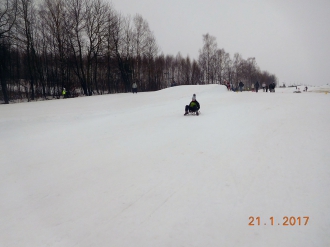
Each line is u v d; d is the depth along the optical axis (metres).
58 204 4.45
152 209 4.12
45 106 19.34
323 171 5.01
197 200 4.30
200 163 5.93
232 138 7.77
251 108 13.57
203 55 62.69
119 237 3.49
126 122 12.19
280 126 8.76
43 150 7.90
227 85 37.09
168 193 4.61
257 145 6.90
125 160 6.51
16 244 3.44
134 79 46.72
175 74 73.31
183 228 3.61
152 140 8.31
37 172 6.03
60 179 5.54
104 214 4.05
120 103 20.61
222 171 5.40
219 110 13.91
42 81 35.28
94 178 5.48
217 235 3.43
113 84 50.94
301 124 8.77
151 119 12.62
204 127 9.66
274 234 3.40
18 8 28.75
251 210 3.95
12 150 8.05
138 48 45.56
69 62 35.44
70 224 3.84
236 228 3.55
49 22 32.75
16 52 37.91
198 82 68.00
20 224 3.92
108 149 7.60
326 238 3.27
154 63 54.44
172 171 5.58
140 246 3.29
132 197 4.54
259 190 4.51
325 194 4.21
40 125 12.20
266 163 5.65
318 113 10.56
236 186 4.71
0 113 15.18
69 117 14.03
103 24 35.62
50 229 3.74
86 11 33.75
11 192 5.03
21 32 30.02
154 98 24.03
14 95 36.22
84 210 4.21
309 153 5.98
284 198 4.21
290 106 13.24
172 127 10.16
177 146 7.42
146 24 45.62
